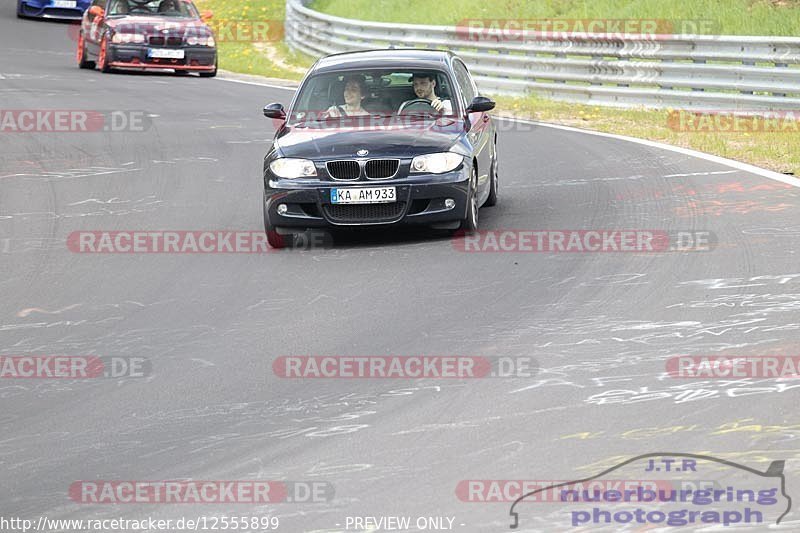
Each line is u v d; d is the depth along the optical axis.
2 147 59.81
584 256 34.66
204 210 44.72
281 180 37.56
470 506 17.83
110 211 44.91
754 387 22.56
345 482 19.08
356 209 37.38
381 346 26.73
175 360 26.72
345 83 41.00
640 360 24.61
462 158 37.78
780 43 64.12
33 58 99.50
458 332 27.48
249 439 21.42
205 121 68.19
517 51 81.25
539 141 60.34
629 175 48.91
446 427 21.34
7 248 39.38
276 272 34.84
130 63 89.75
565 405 22.12
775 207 40.69
